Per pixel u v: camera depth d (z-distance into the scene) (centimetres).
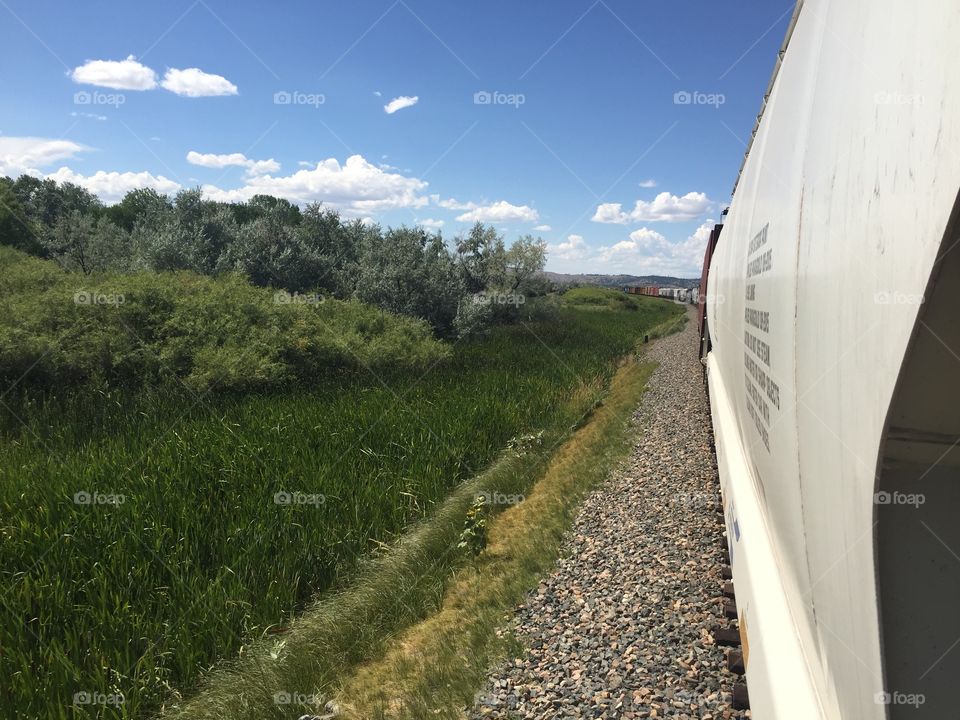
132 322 1318
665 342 2597
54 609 472
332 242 2766
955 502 136
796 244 202
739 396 392
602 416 1238
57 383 1145
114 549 543
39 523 585
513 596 541
